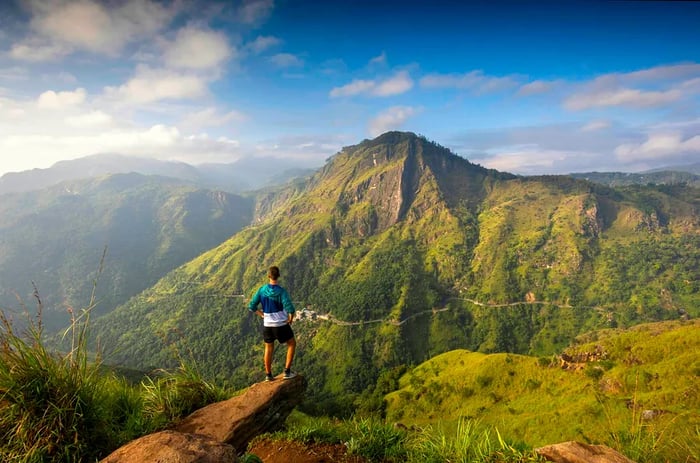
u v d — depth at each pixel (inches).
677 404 1572.3
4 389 200.1
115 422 253.1
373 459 271.3
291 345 355.6
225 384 352.2
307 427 322.0
